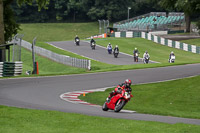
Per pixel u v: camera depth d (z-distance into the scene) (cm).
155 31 18938
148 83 5559
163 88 5044
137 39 15638
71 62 9712
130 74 6775
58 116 2641
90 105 3697
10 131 2092
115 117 2842
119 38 15925
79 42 15138
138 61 10581
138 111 3428
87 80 5919
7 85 5059
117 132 2120
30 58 11975
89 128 2231
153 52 13025
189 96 4406
